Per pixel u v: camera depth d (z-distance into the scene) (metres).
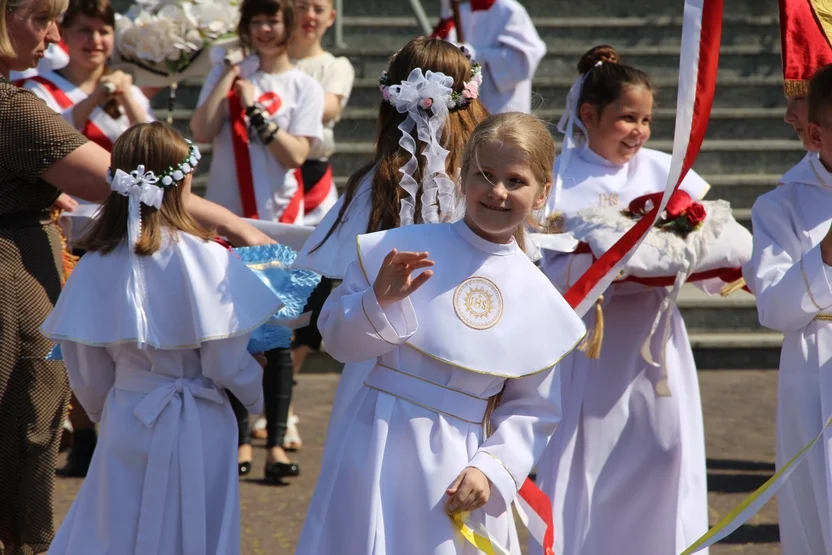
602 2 26.58
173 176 8.68
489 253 7.35
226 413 9.04
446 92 8.23
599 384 10.28
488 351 7.16
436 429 7.17
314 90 14.83
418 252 7.18
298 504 12.98
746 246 10.20
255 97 14.53
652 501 10.17
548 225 10.27
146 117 14.12
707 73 8.21
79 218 12.48
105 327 8.53
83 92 14.34
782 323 8.61
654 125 24.14
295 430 15.22
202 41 14.88
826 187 8.77
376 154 8.64
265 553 11.44
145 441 8.62
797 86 9.00
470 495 6.99
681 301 20.48
